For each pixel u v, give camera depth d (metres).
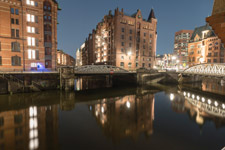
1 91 23.66
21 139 10.87
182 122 14.95
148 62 55.88
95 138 11.28
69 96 24.52
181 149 10.03
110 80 45.25
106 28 57.28
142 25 53.66
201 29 60.12
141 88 35.28
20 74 24.36
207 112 18.28
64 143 10.43
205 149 10.02
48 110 17.84
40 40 31.53
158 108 19.94
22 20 29.39
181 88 35.94
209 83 45.34
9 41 28.08
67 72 27.11
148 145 10.39
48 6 33.00
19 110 17.42
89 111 17.97
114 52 50.12
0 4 27.02
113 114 17.12
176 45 71.62
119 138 11.36
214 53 50.59
